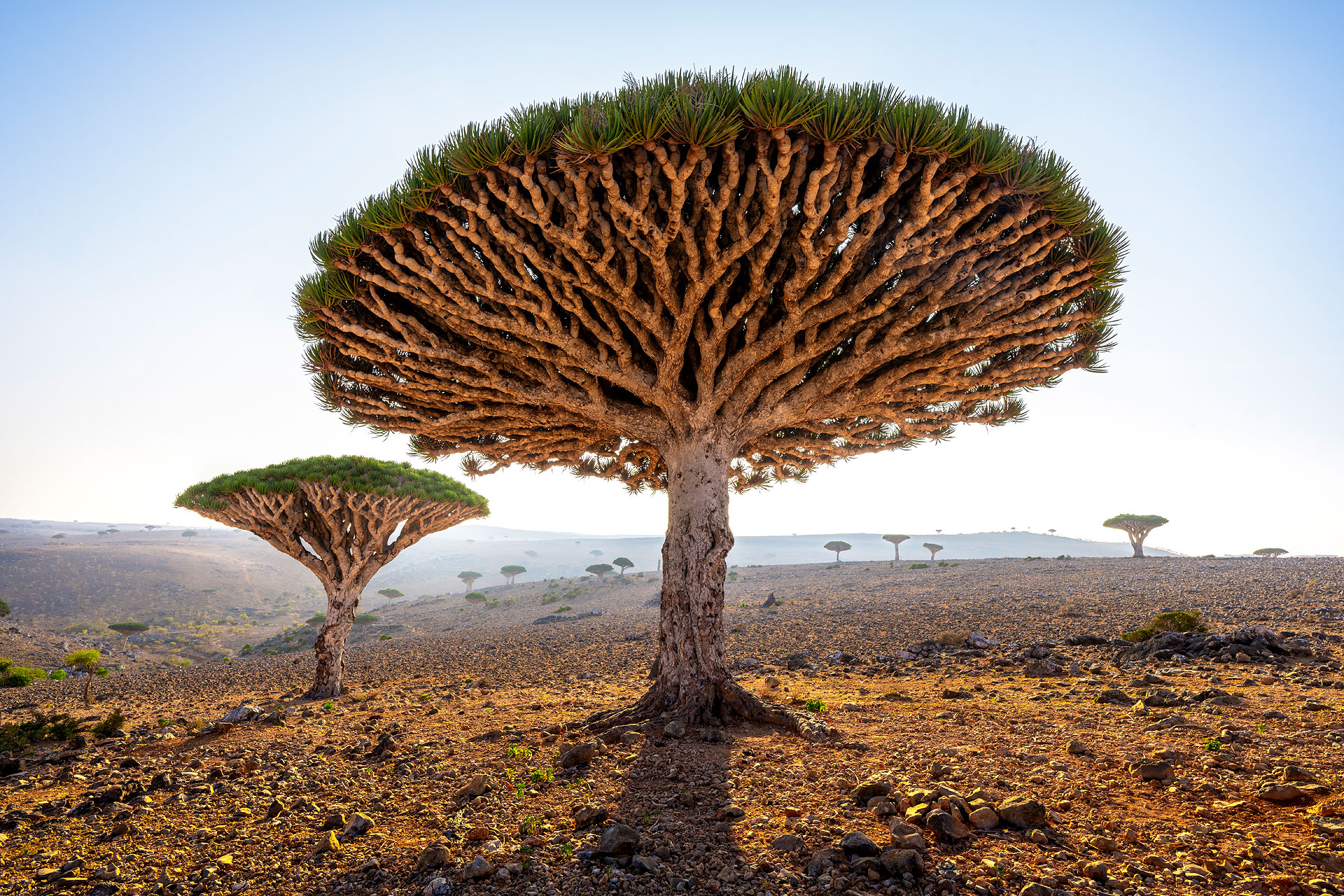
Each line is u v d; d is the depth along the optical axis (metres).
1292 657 11.66
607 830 4.29
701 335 8.09
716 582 8.48
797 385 9.13
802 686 12.62
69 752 9.67
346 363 9.02
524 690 15.59
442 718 10.82
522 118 6.33
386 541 18.97
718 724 7.86
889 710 9.05
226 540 197.00
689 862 4.05
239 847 4.79
